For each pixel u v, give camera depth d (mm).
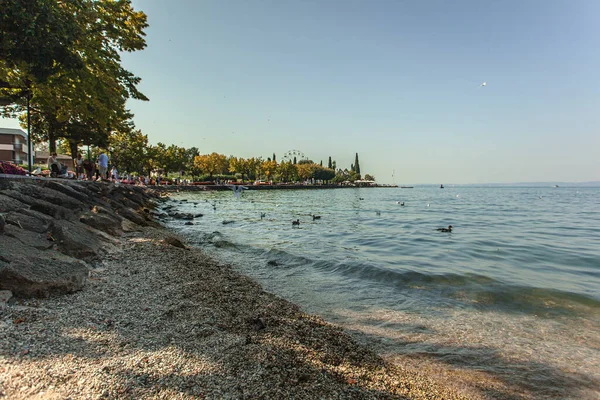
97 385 3338
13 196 9492
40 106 20375
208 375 3777
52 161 23891
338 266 10898
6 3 10445
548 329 6273
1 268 5047
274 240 16078
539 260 12484
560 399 4250
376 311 7070
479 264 11641
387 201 60125
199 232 17219
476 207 46531
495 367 4961
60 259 6348
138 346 4250
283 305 6957
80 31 13320
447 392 4277
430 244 15883
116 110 18328
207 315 5602
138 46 17766
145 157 66438
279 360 4363
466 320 6664
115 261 8391
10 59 12211
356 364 4742
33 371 3410
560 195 101625
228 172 116812
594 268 11227
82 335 4328
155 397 3289
